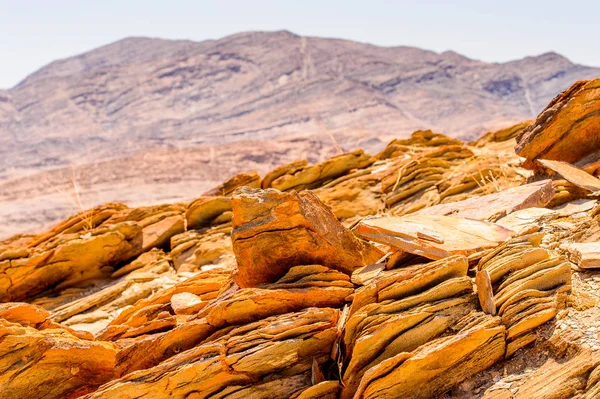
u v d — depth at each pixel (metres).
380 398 6.52
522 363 6.54
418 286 7.41
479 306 7.12
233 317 8.11
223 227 16.58
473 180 14.86
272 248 8.78
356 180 17.44
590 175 10.85
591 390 5.83
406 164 17.03
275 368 7.29
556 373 6.17
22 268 14.56
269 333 7.48
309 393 6.90
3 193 94.81
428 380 6.60
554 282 7.07
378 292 7.48
